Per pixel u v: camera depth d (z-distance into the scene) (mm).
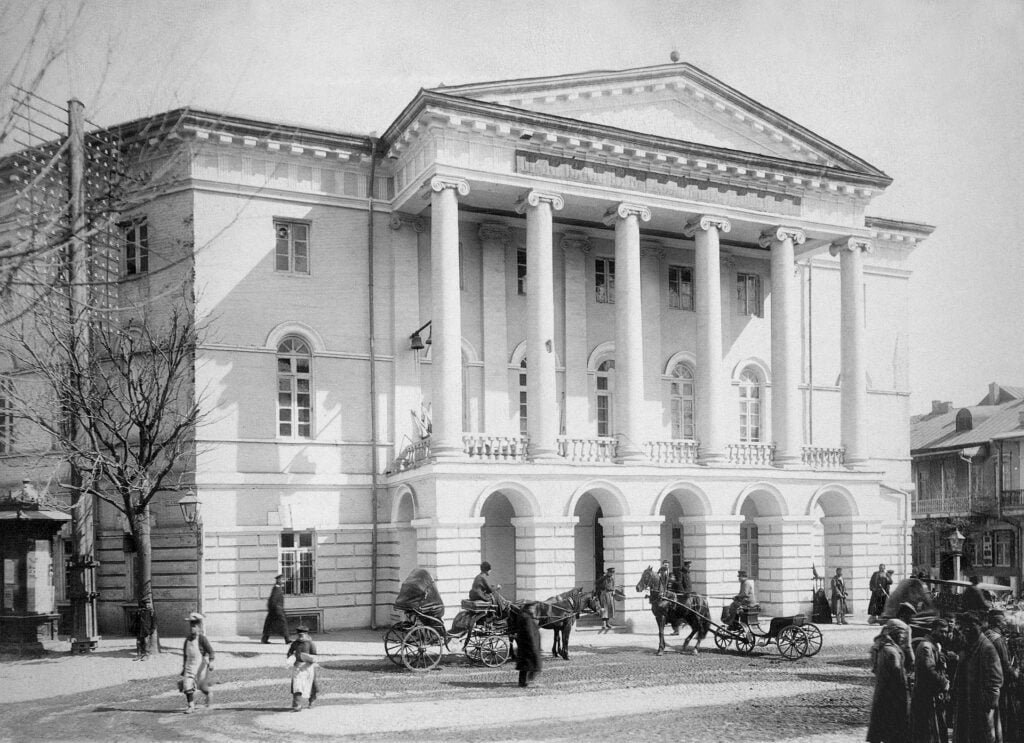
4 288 13711
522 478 29766
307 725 16500
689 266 38625
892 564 41906
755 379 39562
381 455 32625
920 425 51844
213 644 27234
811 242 38656
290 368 32000
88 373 24609
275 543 30859
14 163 18734
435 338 29922
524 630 20250
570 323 35656
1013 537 44094
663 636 25391
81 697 19266
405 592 22828
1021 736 15047
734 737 15875
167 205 30750
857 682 20734
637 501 31562
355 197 33094
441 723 16688
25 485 26453
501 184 31234
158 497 30266
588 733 16062
